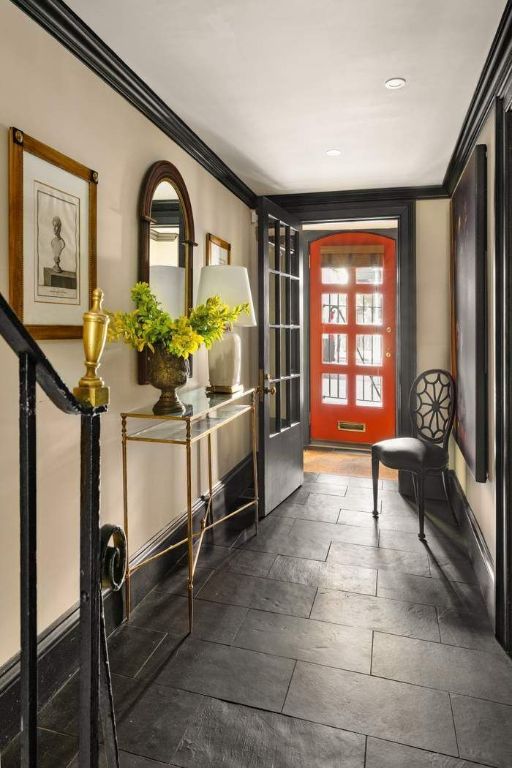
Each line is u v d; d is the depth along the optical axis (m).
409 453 3.21
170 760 1.51
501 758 1.52
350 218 4.11
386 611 2.33
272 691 1.80
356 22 1.84
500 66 2.02
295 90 2.36
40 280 1.73
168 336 2.21
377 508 3.67
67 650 1.88
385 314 5.54
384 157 3.29
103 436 2.18
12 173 1.59
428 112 2.61
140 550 2.48
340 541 3.11
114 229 2.21
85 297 1.98
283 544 3.07
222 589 2.54
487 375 2.49
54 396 0.73
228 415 2.80
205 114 2.62
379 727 1.64
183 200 2.83
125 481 2.23
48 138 1.77
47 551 1.81
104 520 2.21
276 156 3.25
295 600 2.43
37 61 1.71
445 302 3.95
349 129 2.83
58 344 1.86
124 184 2.28
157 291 2.62
